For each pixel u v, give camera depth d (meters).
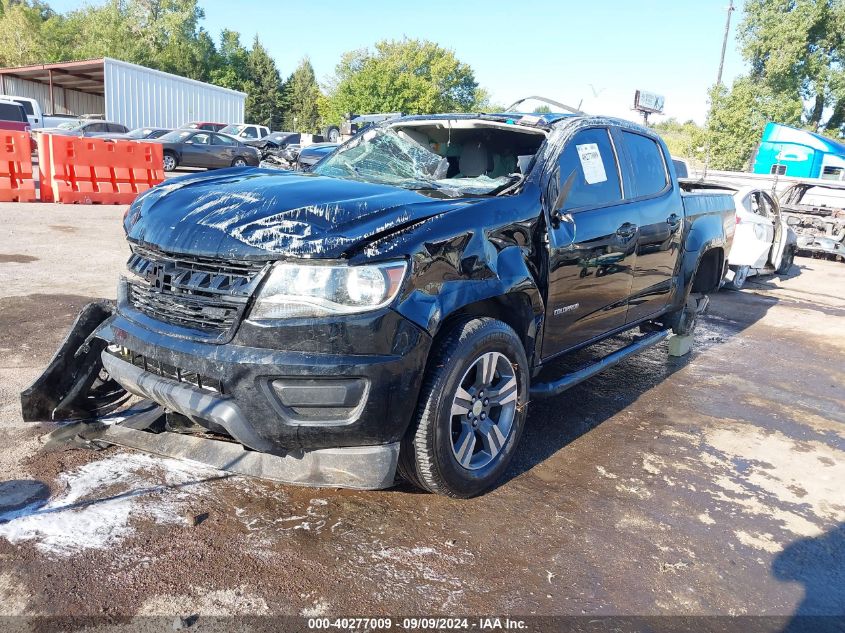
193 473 3.11
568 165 3.63
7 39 57.44
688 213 5.07
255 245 2.53
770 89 34.03
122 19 60.16
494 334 2.94
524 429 3.98
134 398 3.66
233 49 78.44
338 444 2.58
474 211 2.95
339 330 2.45
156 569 2.41
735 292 9.38
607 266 3.86
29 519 2.64
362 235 2.55
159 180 13.13
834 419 4.62
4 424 3.41
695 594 2.55
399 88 56.41
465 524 2.88
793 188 13.52
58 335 4.80
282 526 2.75
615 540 2.87
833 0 32.72
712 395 4.92
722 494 3.38
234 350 2.47
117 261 7.49
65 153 12.04
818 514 3.25
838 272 12.01
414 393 2.62
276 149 20.97
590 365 4.05
